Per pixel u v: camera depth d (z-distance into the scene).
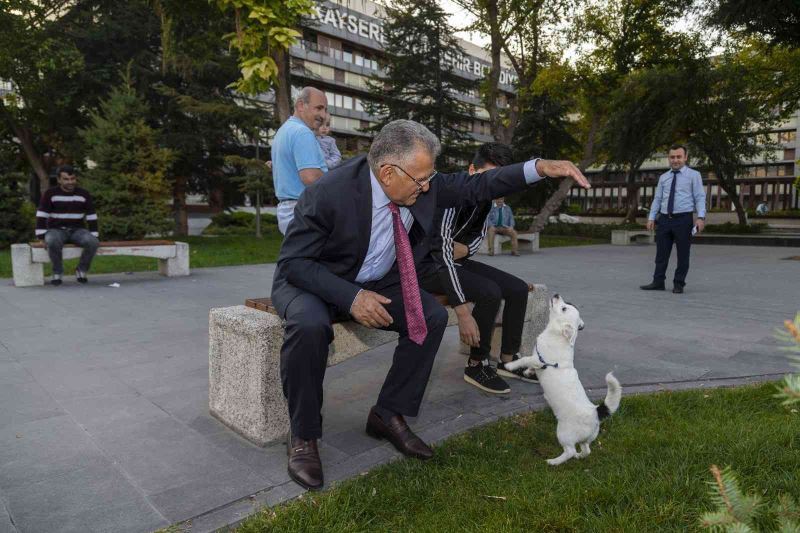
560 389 2.45
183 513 2.07
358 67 55.09
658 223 7.69
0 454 2.58
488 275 3.59
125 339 4.88
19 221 14.95
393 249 2.65
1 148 14.91
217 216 30.12
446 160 26.05
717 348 4.47
